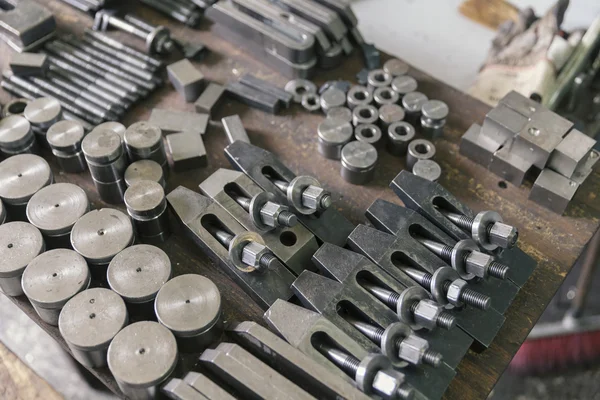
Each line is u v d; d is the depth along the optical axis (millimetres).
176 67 969
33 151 897
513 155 883
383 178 906
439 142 935
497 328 771
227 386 738
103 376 750
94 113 938
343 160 875
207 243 812
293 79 993
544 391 1346
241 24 997
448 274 763
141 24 1021
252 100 959
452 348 753
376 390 695
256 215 807
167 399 727
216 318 739
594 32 1073
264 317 756
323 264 786
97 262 777
